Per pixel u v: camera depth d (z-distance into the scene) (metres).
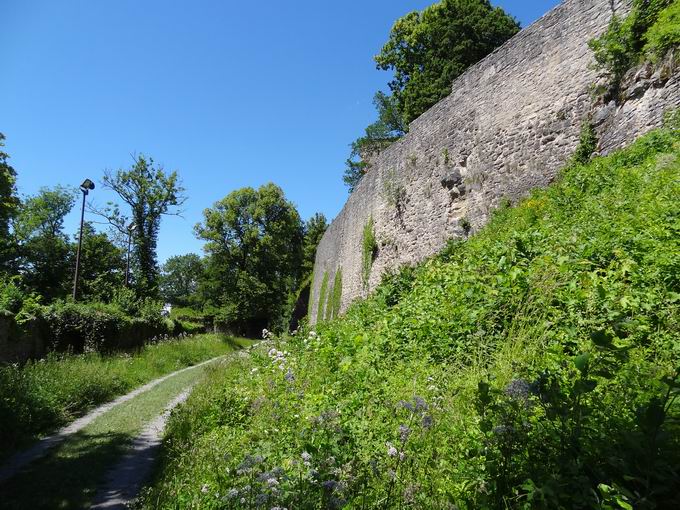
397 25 28.97
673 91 7.82
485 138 12.84
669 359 3.44
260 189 51.66
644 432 2.20
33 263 32.47
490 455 2.57
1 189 19.89
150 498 4.25
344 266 24.50
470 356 4.80
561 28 10.71
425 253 15.29
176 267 84.19
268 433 4.70
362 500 2.73
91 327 14.33
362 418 4.04
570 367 3.48
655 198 5.88
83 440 7.07
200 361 19.88
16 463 5.99
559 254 5.62
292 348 8.82
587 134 9.55
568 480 2.18
